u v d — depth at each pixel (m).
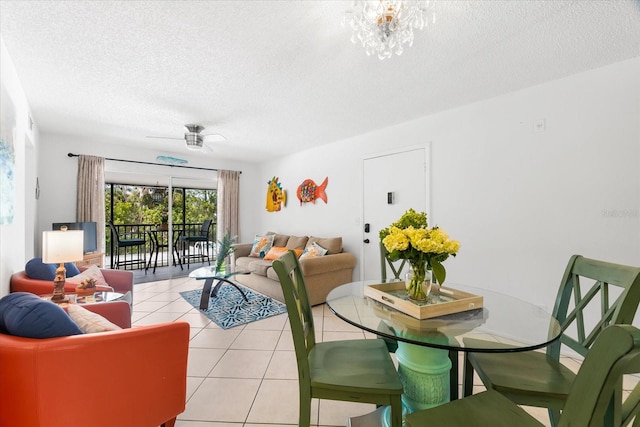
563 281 1.53
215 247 5.84
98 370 1.20
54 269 2.43
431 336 1.19
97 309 1.89
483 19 1.65
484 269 2.82
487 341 1.15
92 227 4.12
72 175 4.23
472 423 0.98
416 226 1.57
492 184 2.78
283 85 2.53
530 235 2.54
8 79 1.99
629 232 2.09
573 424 0.65
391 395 1.20
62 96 2.75
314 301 3.59
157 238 5.35
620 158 2.12
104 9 1.58
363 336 2.72
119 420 1.25
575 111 2.31
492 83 2.48
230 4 1.54
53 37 1.84
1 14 1.61
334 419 1.64
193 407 1.72
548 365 1.36
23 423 1.12
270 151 5.18
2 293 1.90
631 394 0.76
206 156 5.66
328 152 4.60
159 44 1.92
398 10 1.43
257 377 2.04
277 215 5.75
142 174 4.95
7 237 2.01
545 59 2.10
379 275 3.79
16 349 1.11
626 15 1.62
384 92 2.67
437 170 3.21
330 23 1.70
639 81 2.05
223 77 2.38
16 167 2.28
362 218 4.05
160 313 3.31
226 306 3.57
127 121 3.50
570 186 2.34
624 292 1.18
